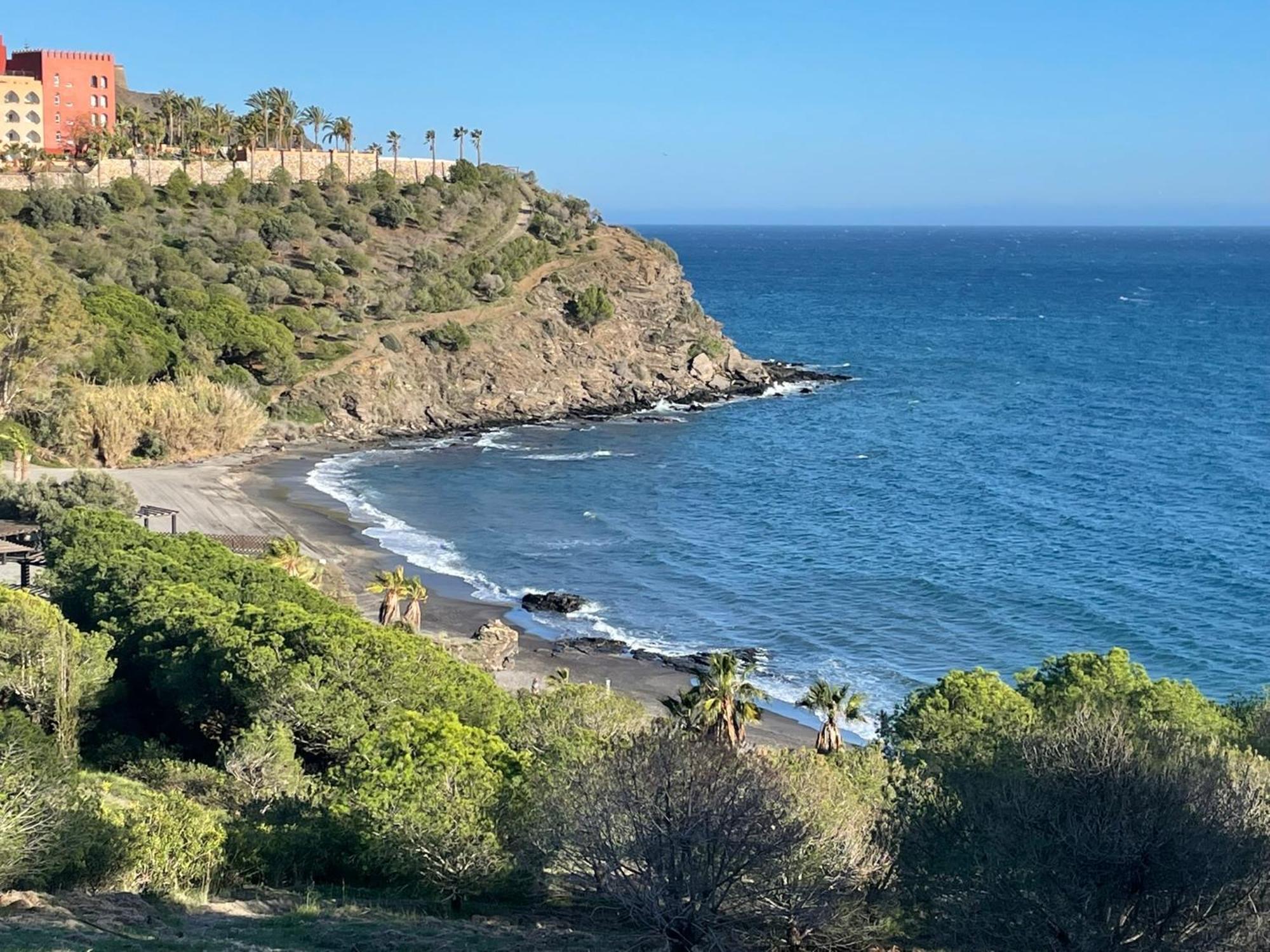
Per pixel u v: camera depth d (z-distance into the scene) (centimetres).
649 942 2469
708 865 2314
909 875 2236
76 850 2811
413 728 3394
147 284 12825
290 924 2612
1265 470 11375
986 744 3172
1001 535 9156
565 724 3866
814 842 2405
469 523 9438
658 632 7075
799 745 5453
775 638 6975
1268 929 1922
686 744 2684
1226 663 6488
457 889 2912
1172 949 1897
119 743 4216
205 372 11650
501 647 6369
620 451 12412
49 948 2141
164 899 2759
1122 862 1958
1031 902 1962
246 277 13300
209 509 9112
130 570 5425
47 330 10281
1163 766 2206
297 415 12288
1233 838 2008
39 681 4178
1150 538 8988
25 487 7731
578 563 8438
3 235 10569
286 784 3803
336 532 8912
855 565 8406
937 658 6650
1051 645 6806
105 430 10356
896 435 13338
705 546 8906
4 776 2806
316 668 4094
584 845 2458
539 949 2431
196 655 4347
